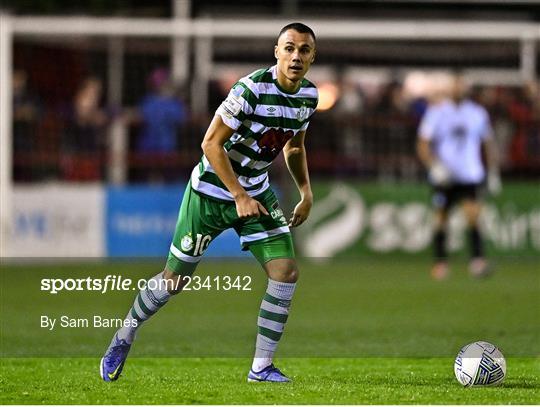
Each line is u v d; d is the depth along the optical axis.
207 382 25.03
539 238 61.62
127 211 59.72
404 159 63.00
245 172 23.91
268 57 69.31
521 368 27.59
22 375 26.30
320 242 61.28
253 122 23.23
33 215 59.19
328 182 61.09
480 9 72.88
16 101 61.44
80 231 59.44
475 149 52.72
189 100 62.41
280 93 23.19
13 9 67.38
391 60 69.75
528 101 64.38
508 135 63.47
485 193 60.94
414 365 28.50
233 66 69.06
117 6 68.88
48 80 68.00
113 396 23.14
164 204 59.88
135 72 68.06
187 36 64.38
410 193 61.53
